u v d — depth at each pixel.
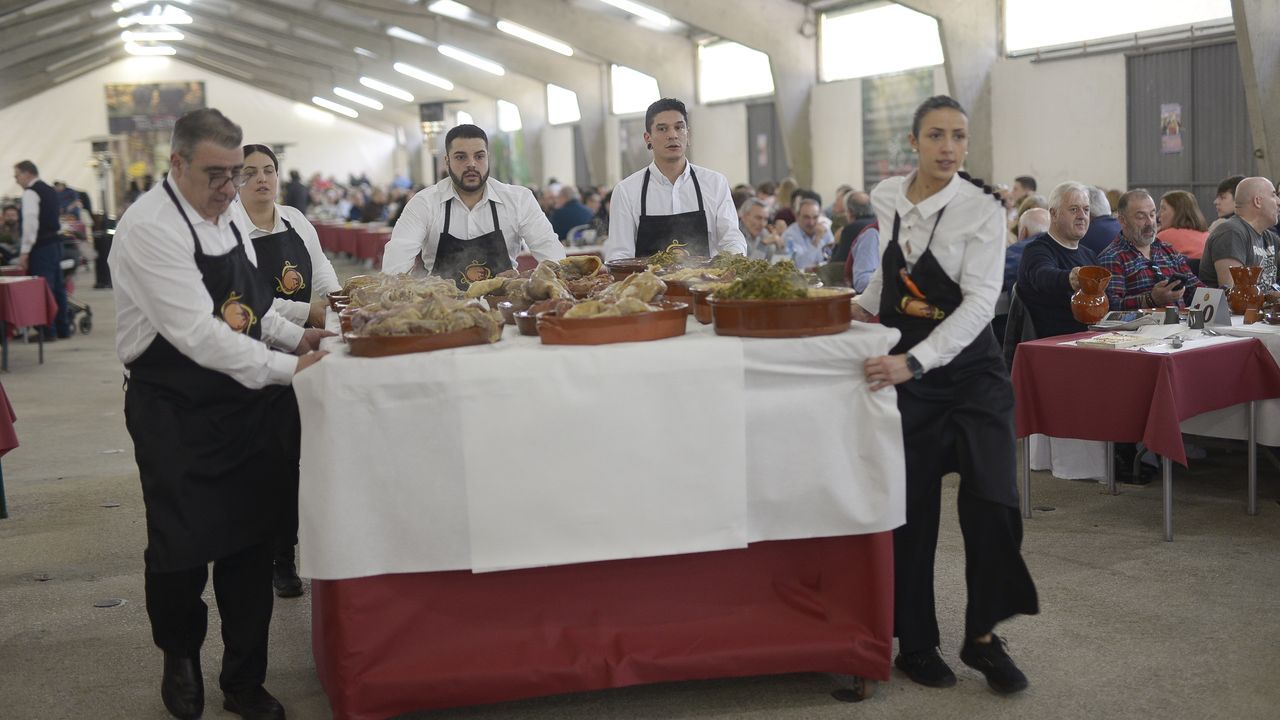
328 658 2.56
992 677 2.75
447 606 2.57
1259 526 4.09
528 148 27.78
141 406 2.57
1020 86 12.39
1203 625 3.15
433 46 26.36
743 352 2.52
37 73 28.48
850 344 2.58
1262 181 4.97
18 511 4.86
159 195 2.51
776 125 17.89
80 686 3.00
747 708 2.72
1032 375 4.14
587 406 2.46
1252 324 4.38
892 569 2.70
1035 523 4.22
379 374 2.41
